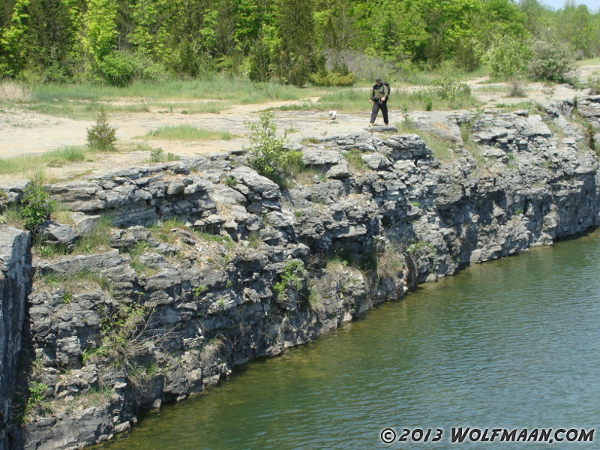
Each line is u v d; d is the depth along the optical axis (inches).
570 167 1211.9
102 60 1601.9
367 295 806.5
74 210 534.9
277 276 666.2
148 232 561.3
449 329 735.1
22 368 458.0
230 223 625.6
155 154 657.0
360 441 504.4
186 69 1696.6
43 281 485.4
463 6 2455.7
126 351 508.4
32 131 893.8
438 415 544.7
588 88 1592.0
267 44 1875.0
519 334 716.0
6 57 1535.4
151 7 1893.5
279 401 562.6
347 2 2261.3
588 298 837.2
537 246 1161.4
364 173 830.5
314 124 1016.9
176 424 517.0
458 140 1048.2
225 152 711.7
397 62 1994.3
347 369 629.3
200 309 573.0
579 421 536.1
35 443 447.8
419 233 916.6
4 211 497.7
